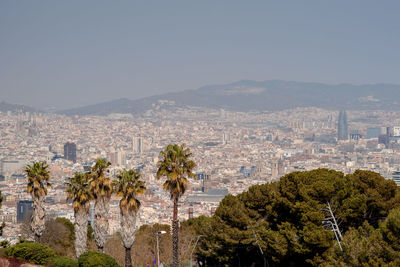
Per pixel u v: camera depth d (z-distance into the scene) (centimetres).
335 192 9406
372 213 9612
